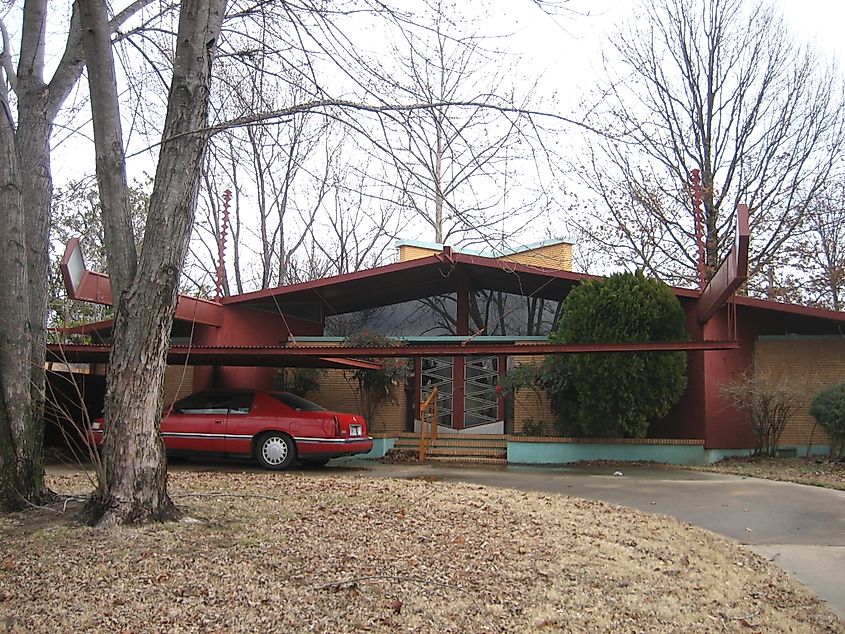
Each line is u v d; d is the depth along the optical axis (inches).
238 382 731.4
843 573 285.3
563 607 226.8
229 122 280.2
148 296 272.7
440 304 795.4
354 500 358.9
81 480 423.2
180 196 276.5
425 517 327.3
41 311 313.7
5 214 298.0
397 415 743.7
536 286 749.3
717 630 220.2
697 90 1040.2
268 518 303.0
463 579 243.6
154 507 277.7
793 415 673.6
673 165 1056.2
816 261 1096.2
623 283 643.5
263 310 764.0
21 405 299.4
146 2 346.9
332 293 780.0
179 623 198.7
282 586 225.6
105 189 288.5
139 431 274.5
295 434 530.6
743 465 607.2
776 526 360.5
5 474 293.9
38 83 317.7
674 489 464.8
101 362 609.0
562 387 641.6
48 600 209.6
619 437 639.8
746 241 458.0
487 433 730.8
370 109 302.4
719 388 657.6
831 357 684.7
